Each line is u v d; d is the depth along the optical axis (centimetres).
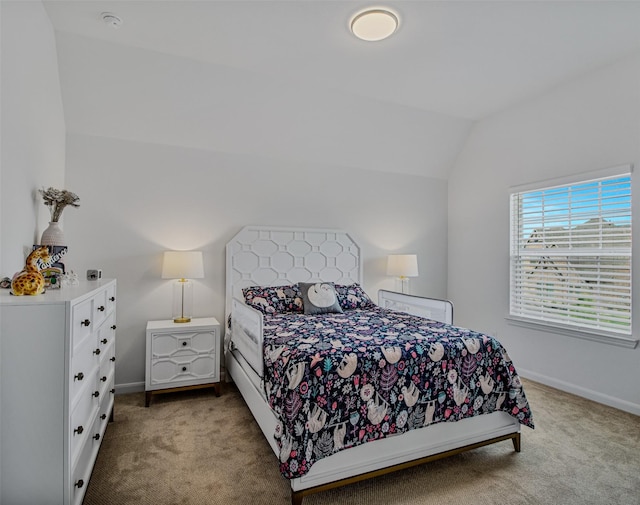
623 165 293
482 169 427
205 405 297
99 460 214
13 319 138
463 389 213
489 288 418
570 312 334
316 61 293
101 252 322
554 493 188
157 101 315
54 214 230
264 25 246
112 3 227
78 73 283
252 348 250
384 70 307
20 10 194
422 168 460
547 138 353
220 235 365
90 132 319
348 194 428
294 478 169
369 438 186
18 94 192
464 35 257
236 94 326
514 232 391
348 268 423
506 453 227
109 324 233
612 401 298
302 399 176
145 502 178
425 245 470
